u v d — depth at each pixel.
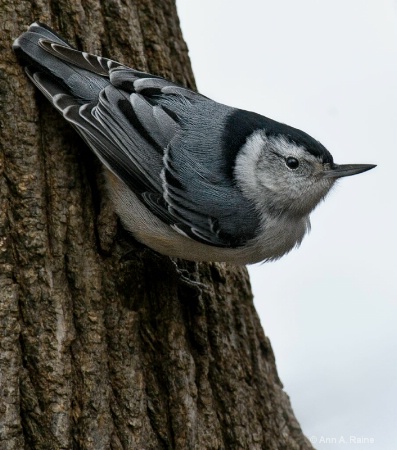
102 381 7.25
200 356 8.24
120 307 7.59
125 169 7.69
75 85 7.67
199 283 8.55
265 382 8.84
